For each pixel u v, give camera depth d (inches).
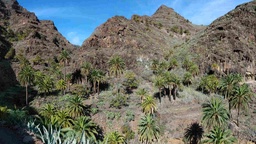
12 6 7613.2
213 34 4813.0
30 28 6624.0
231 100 2706.7
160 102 3412.9
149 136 2432.3
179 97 3540.8
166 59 4778.5
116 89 3873.0
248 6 5157.5
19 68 4660.4
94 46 5049.2
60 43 7057.1
